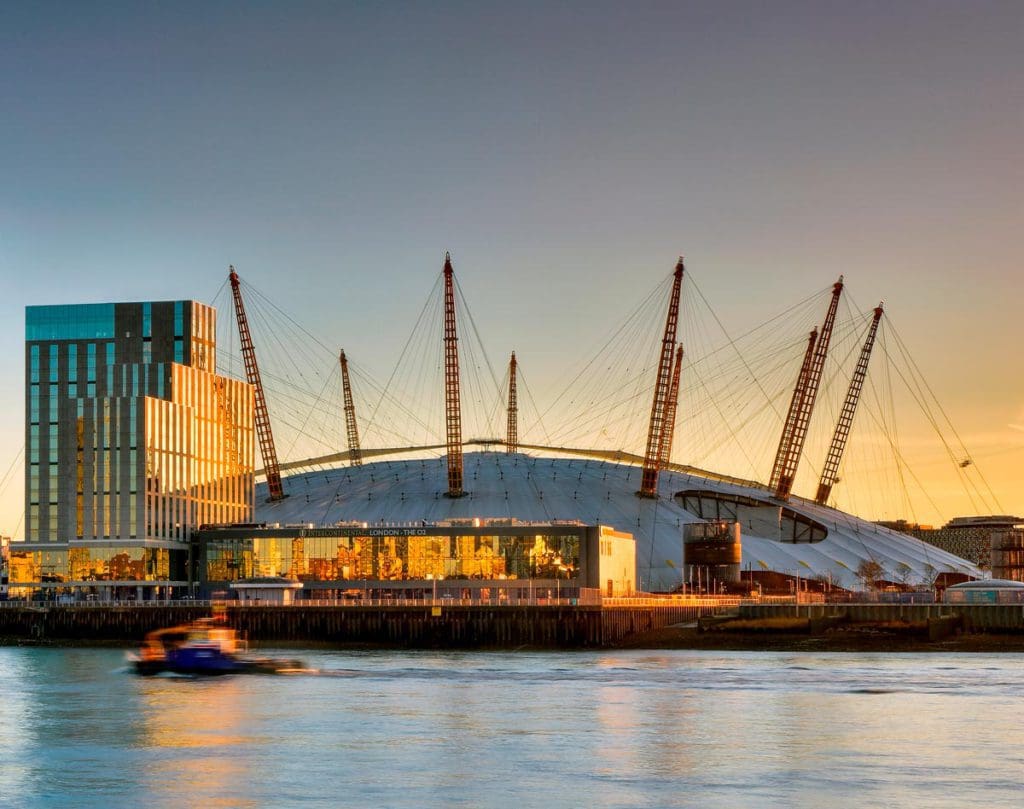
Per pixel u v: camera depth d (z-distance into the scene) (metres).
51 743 123.50
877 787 103.56
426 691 161.25
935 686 165.50
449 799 100.00
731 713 140.38
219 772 109.75
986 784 104.56
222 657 185.00
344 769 110.69
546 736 126.06
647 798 100.12
